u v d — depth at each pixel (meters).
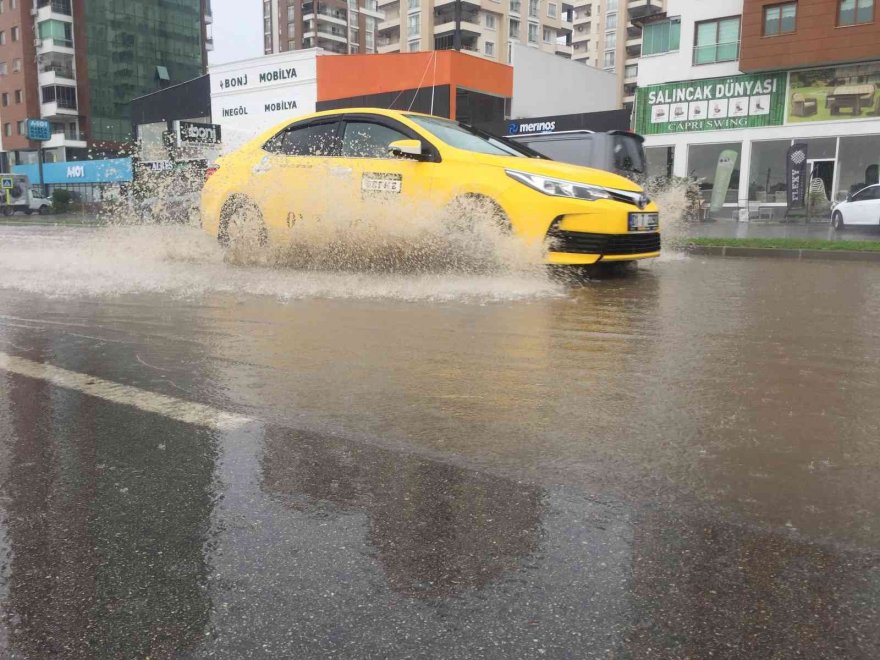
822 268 7.90
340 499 2.00
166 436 2.51
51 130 62.06
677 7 26.56
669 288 5.89
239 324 4.37
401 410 2.77
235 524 1.86
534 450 2.35
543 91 33.53
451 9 70.62
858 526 1.82
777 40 24.11
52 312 4.89
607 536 1.78
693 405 2.80
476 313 4.66
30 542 1.79
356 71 31.39
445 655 1.34
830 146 24.20
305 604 1.50
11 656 1.36
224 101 35.44
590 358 3.52
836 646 1.35
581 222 5.86
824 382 3.09
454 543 1.75
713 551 1.70
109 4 62.97
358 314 4.62
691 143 26.86
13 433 2.56
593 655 1.33
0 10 61.41
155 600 1.53
